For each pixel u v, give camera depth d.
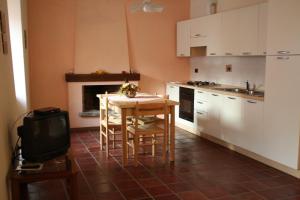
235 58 5.61
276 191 3.39
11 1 4.28
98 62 6.28
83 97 6.25
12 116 3.00
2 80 2.45
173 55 6.92
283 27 3.75
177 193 3.34
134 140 4.15
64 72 6.14
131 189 3.44
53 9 5.95
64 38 6.07
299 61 3.56
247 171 3.97
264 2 4.59
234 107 4.70
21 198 2.90
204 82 6.35
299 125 3.62
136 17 6.52
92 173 3.89
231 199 3.20
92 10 6.15
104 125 4.68
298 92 3.60
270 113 4.02
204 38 5.83
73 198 2.62
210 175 3.84
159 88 6.90
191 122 5.94
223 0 5.77
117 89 6.50
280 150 3.91
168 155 4.60
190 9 6.87
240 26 4.88
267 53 4.01
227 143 5.04
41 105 6.07
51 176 2.53
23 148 2.67
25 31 5.03
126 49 6.45
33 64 5.92
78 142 5.30
